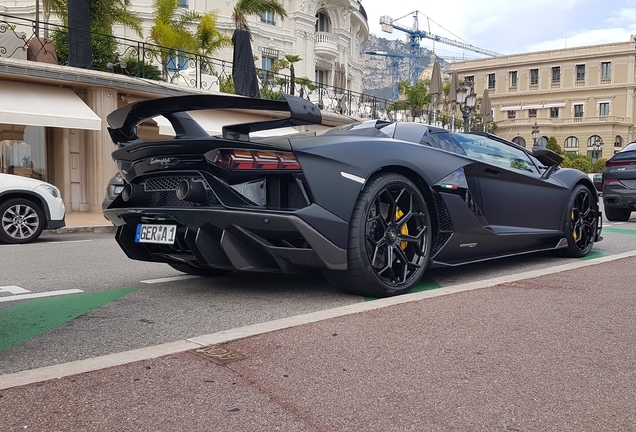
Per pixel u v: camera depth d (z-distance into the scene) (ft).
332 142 10.42
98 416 5.27
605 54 209.26
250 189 9.93
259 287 12.19
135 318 9.59
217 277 13.62
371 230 10.55
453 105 71.36
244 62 49.52
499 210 13.42
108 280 13.62
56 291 12.18
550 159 15.72
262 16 102.01
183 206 10.37
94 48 45.98
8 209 22.94
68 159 41.39
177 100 10.11
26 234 23.48
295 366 6.59
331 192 9.93
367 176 10.32
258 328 8.08
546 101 220.23
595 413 5.43
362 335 7.77
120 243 11.97
